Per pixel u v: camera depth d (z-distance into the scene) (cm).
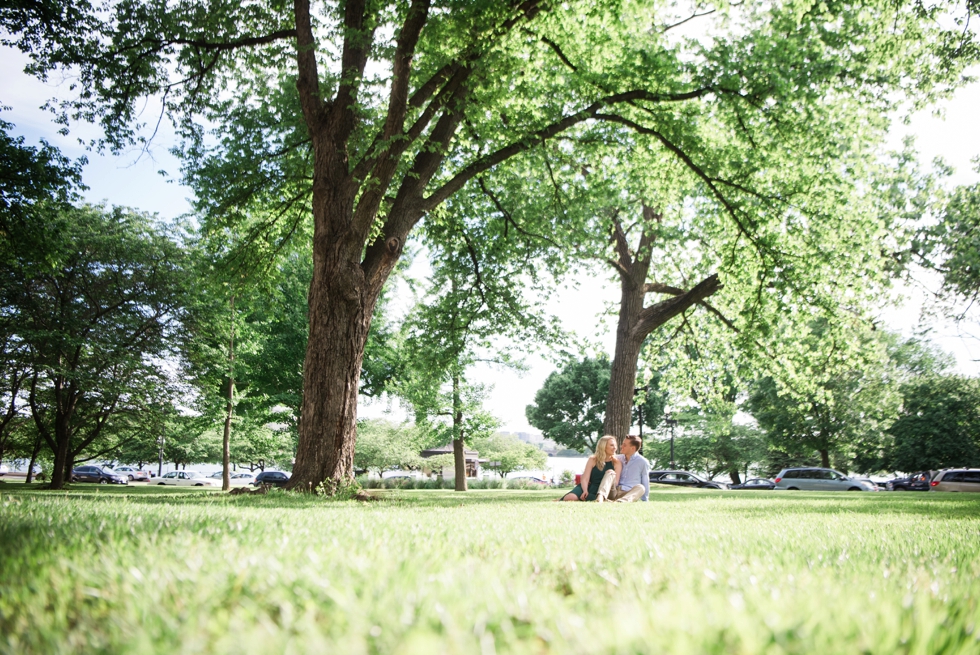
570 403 6419
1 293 2966
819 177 1585
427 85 1296
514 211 1859
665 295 2519
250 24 1487
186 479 6297
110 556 206
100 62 1451
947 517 709
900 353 4575
